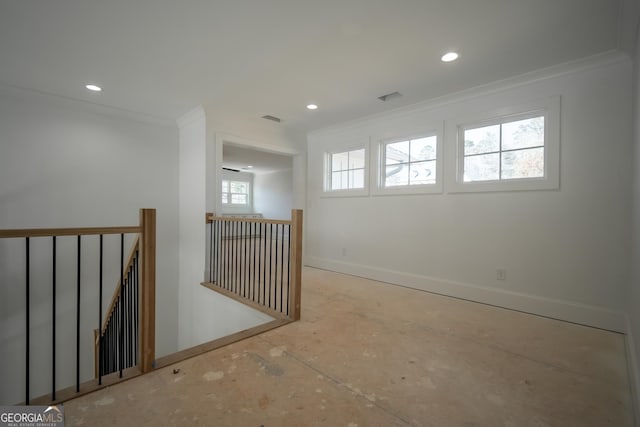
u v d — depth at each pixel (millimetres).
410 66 2572
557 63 2488
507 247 2875
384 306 2908
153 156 4078
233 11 1893
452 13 1872
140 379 1647
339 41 2209
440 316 2646
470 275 3109
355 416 1372
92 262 3605
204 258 3775
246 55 2422
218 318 3479
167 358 1854
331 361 1857
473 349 2031
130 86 3055
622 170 2316
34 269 3258
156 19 1979
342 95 3229
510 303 2844
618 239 2334
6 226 3080
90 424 1307
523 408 1438
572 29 2020
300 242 2529
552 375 1723
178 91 3176
